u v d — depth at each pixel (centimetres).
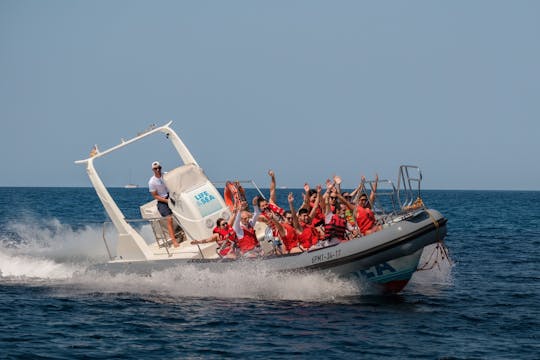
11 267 2850
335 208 2227
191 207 2362
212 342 1700
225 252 2234
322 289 2120
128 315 1966
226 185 2450
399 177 2214
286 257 2112
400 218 2156
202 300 2142
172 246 2500
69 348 1645
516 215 8544
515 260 3403
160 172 2458
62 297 2212
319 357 1587
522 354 1627
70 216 7188
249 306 2059
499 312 2073
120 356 1588
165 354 1606
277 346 1669
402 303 2152
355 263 2064
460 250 3922
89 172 2477
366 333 1786
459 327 1872
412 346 1680
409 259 2112
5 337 1728
